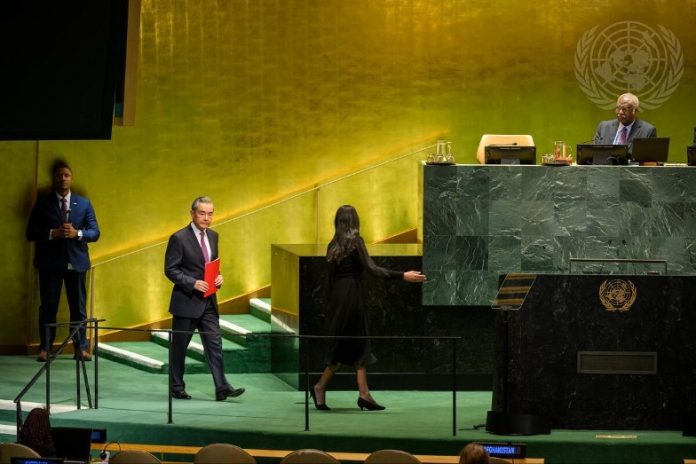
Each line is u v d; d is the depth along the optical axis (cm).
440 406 3641
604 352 3231
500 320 3247
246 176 4797
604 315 3228
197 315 3759
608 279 3228
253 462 2878
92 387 3959
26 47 2883
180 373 3759
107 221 4675
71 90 2894
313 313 3900
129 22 3094
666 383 3234
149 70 4722
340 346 3553
